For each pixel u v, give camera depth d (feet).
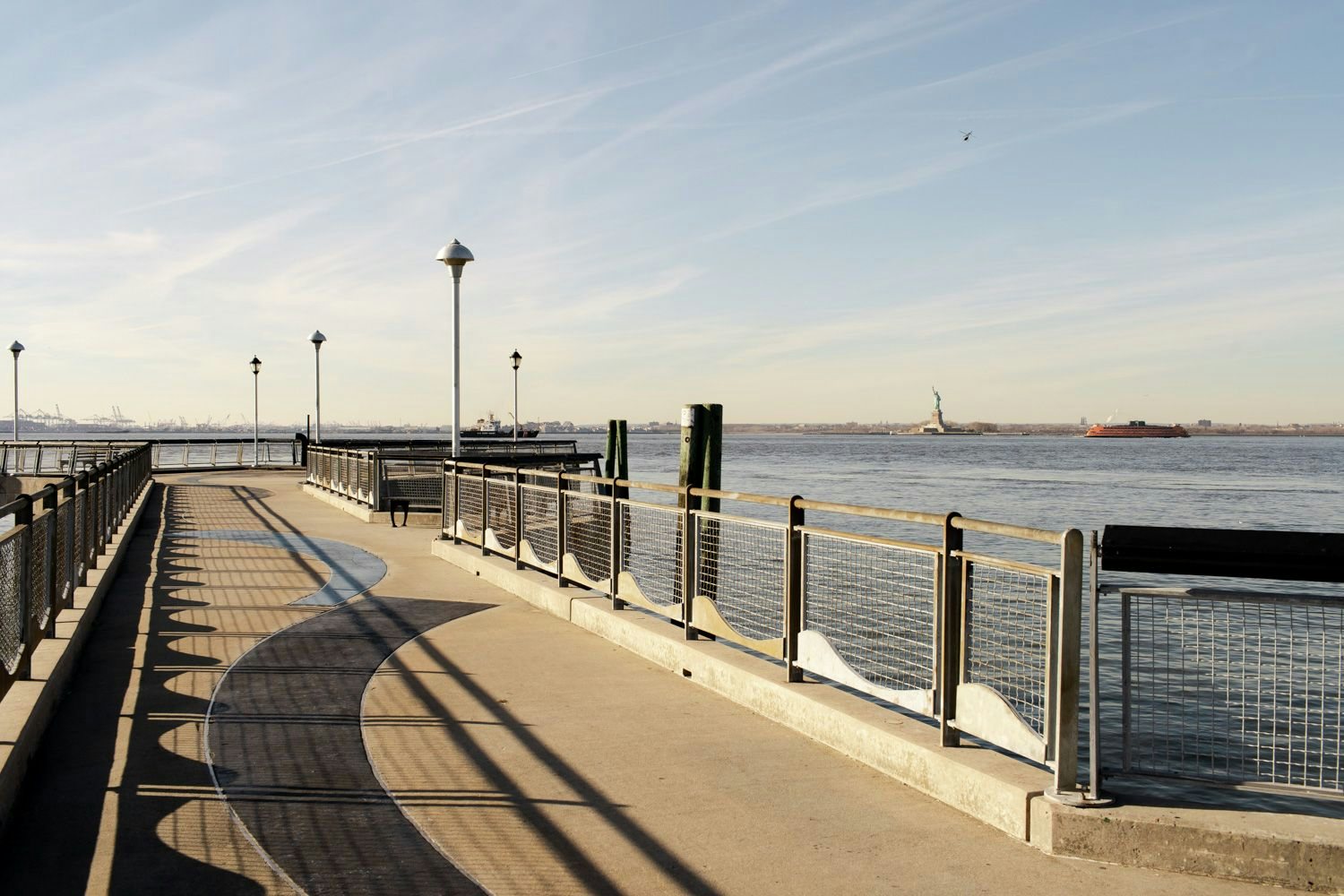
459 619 35.19
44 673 23.21
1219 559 15.64
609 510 33.81
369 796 18.24
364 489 77.15
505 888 14.64
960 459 460.14
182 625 34.06
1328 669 33.58
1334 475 293.64
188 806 17.70
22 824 16.89
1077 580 15.94
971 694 18.02
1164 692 32.83
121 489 60.95
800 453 582.35
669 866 15.34
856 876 14.98
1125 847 15.26
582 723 22.79
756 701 23.76
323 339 121.29
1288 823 14.98
